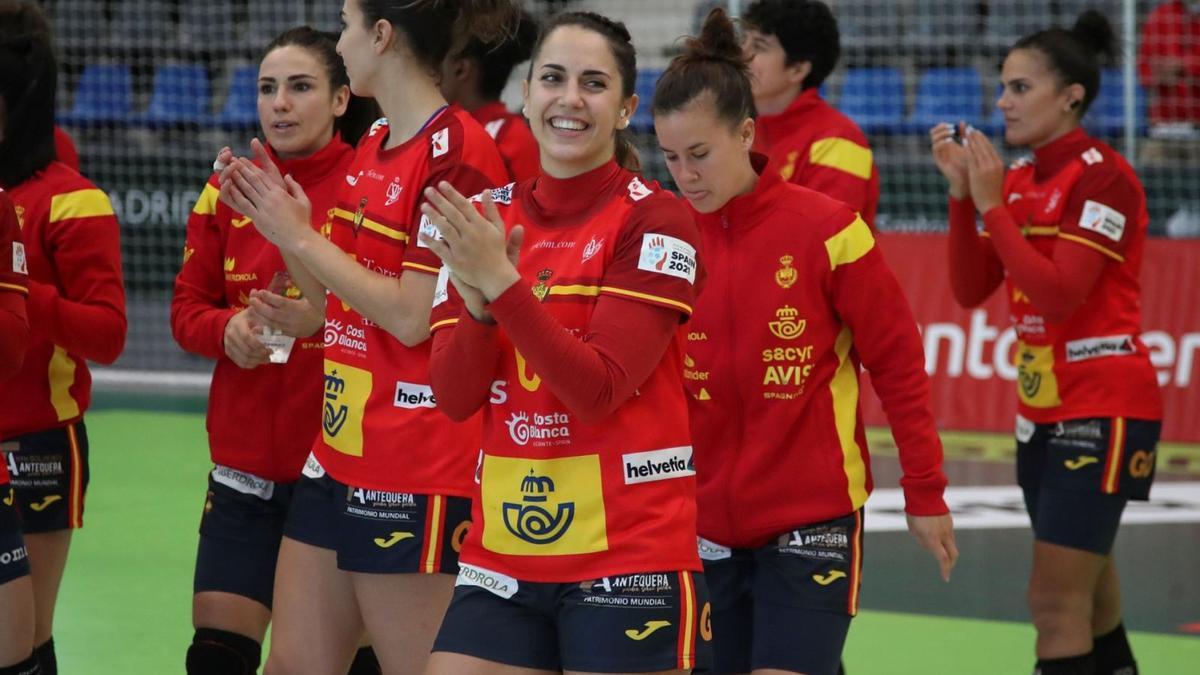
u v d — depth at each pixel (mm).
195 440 27453
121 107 34750
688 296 8570
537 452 8750
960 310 28406
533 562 8789
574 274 8734
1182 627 17469
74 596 18047
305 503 11141
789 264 10695
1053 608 13828
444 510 10500
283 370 12016
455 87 14094
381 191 10617
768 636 10727
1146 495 14023
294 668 11086
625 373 8344
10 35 11977
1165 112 30703
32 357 12234
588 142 8711
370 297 10039
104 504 22734
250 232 12266
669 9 37125
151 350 33812
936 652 16375
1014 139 14273
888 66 33719
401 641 10734
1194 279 27359
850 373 10992
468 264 8016
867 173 14672
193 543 20656
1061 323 13844
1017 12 33312
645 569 8641
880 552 20547
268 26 35469
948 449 26766
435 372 8922
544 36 8852
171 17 35469
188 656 11977
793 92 14914
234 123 34219
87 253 12195
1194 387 27172
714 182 10398
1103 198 13578
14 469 12273
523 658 8875
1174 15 30641
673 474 8828
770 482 10750
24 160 12164
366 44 10484
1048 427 14062
